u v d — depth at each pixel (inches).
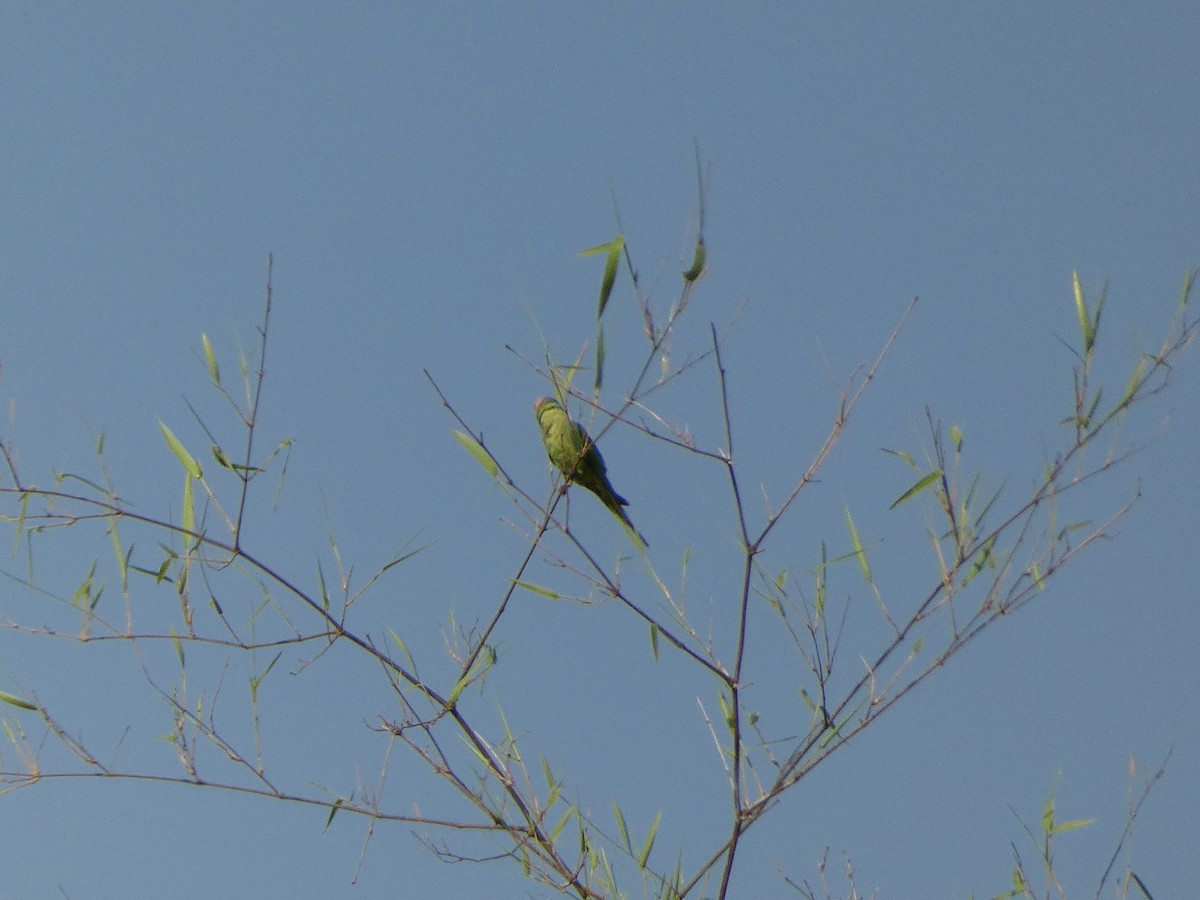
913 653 262.7
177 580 284.5
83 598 280.8
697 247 250.4
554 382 260.7
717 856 268.2
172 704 279.9
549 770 280.1
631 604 274.2
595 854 273.0
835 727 264.7
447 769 280.1
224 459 282.0
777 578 268.2
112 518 284.4
